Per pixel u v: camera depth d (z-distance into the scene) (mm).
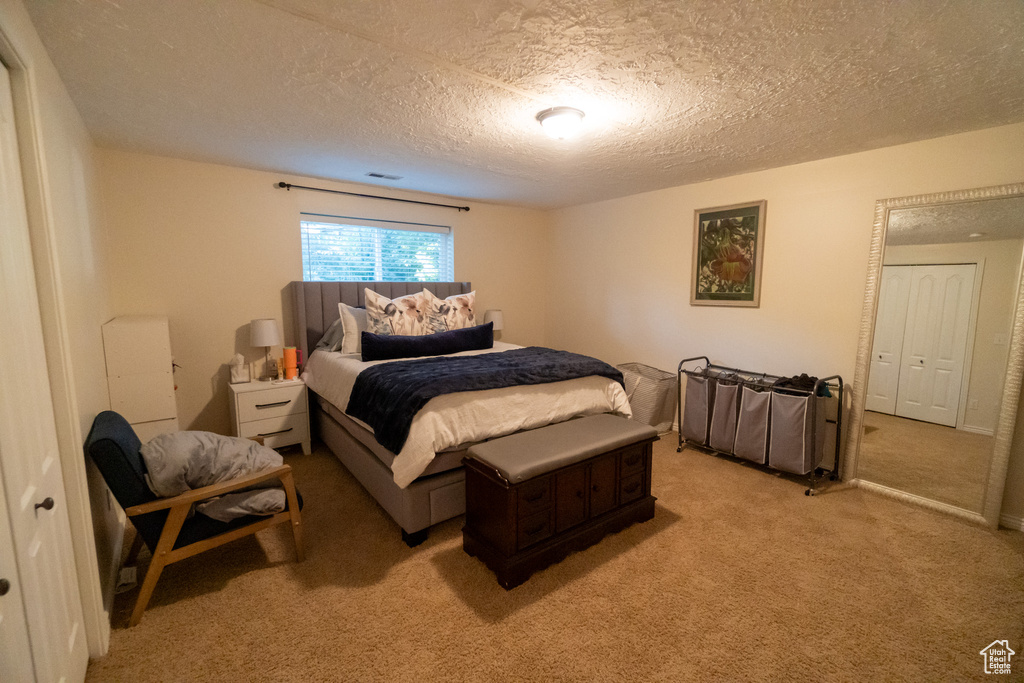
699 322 3646
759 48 1553
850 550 2094
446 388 2115
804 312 3016
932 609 1705
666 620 1647
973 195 2301
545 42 1533
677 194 3721
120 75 1766
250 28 1451
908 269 2557
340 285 3672
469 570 1942
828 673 1419
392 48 1578
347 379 2777
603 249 4422
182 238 3080
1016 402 2232
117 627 1595
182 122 2301
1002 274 2246
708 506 2527
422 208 4156
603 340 4496
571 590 1812
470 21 1409
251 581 1859
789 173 3029
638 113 2135
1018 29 1403
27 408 1074
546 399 2475
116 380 2451
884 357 2668
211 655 1479
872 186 2674
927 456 2518
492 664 1449
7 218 1045
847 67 1678
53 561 1168
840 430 2828
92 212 2334
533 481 1871
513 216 4801
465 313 3768
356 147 2711
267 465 1926
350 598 1760
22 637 958
